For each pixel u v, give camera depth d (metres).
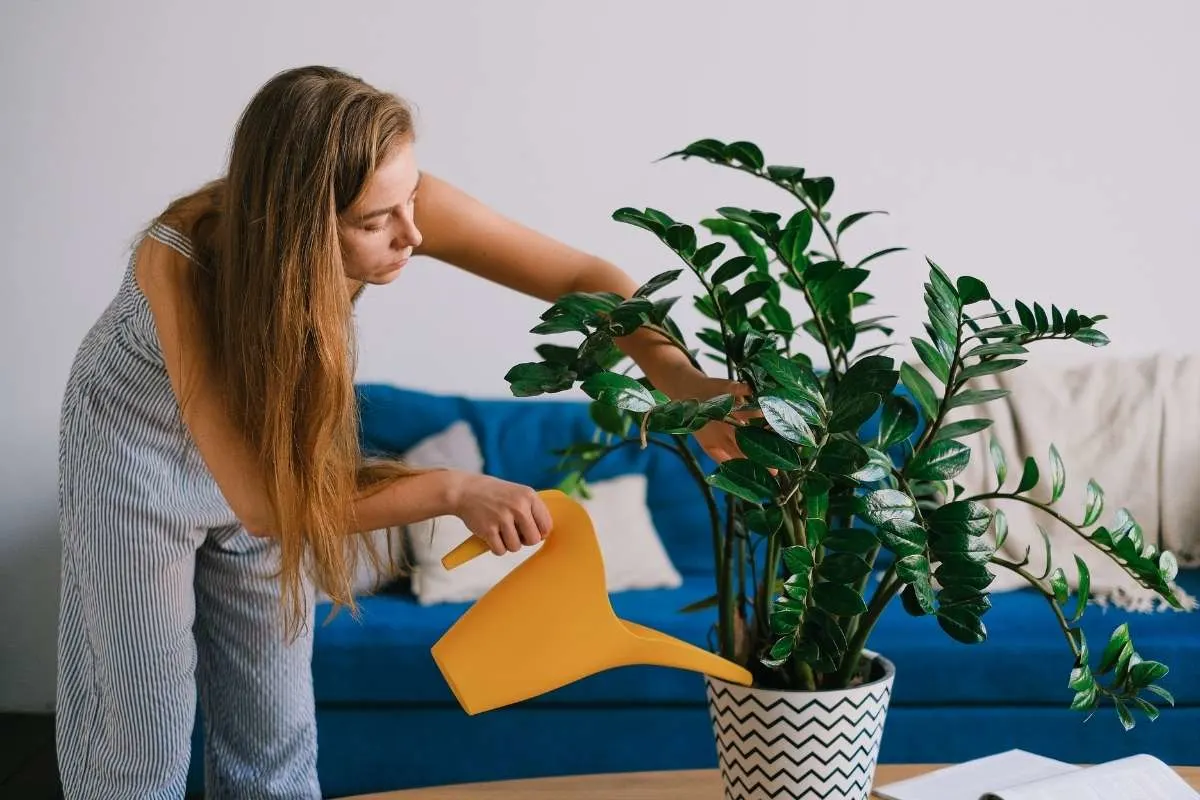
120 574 1.50
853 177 3.10
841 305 1.23
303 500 1.19
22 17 2.96
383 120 1.12
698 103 3.08
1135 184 3.10
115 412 1.47
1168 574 1.04
